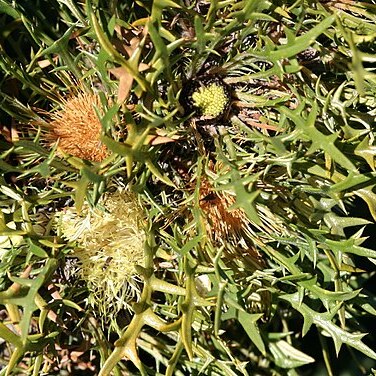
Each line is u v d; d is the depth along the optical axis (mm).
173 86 362
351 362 575
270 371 502
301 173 393
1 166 367
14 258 376
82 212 383
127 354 358
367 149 375
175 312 407
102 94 353
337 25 348
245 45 392
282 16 383
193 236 391
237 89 396
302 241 394
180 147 393
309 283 397
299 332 548
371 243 580
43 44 411
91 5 361
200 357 438
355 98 376
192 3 382
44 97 399
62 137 380
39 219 395
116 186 385
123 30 375
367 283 581
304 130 353
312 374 571
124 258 384
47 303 377
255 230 415
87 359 474
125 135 376
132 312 411
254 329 382
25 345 367
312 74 392
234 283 375
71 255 386
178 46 352
